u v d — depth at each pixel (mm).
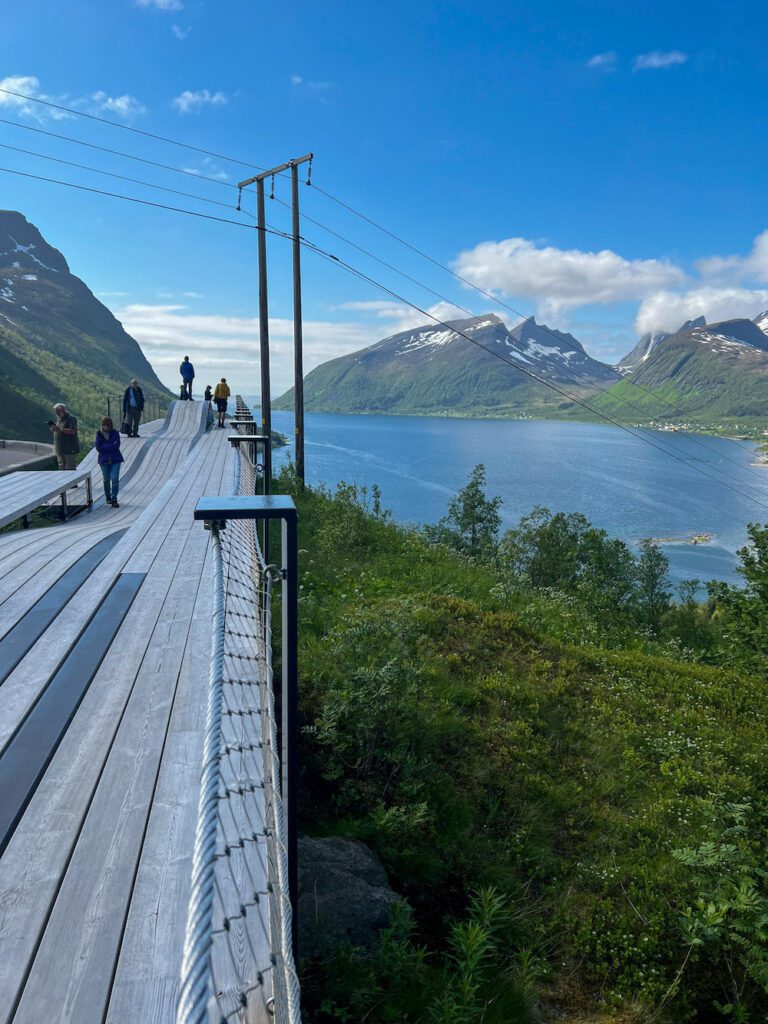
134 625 5293
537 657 9711
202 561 7141
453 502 28562
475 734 7336
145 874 2689
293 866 3896
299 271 21422
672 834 6453
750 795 7312
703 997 4996
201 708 4012
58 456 16281
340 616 9109
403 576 12742
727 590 15578
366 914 4598
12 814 2988
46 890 2582
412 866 5348
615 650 11656
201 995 1192
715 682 10641
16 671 4395
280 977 2002
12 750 3488
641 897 5652
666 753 7883
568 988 4891
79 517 13352
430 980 4438
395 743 6371
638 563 33844
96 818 3012
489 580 13812
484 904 4996
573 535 28969
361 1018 3945
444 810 6082
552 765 7188
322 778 5887
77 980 2205
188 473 14117
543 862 5922
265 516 3381
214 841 1603
